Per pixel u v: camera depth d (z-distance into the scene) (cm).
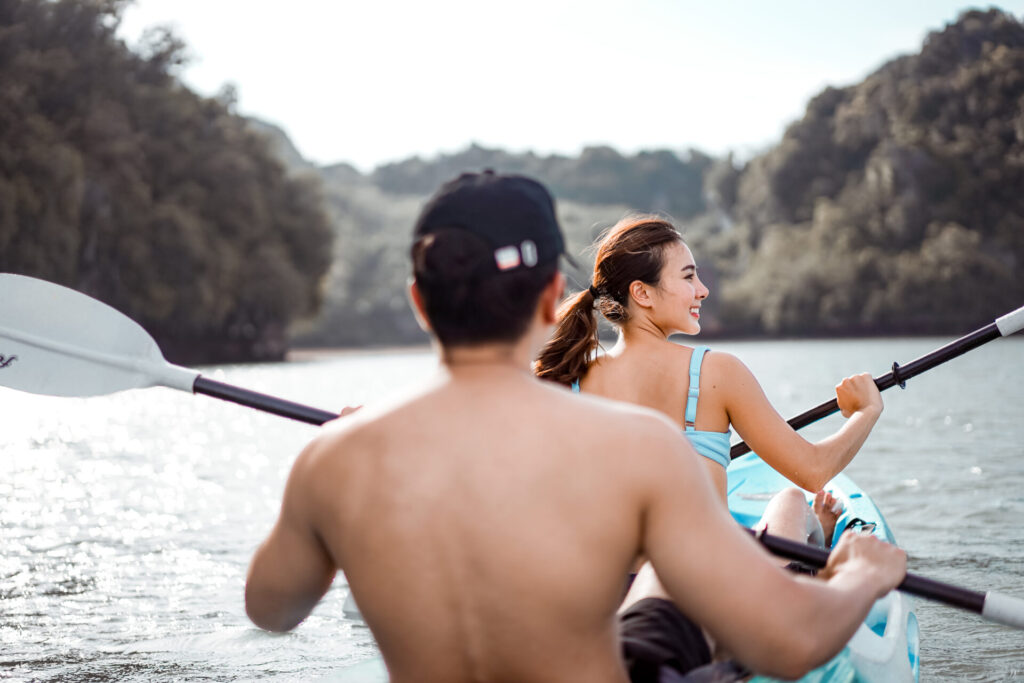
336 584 367
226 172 4425
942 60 8538
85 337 236
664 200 15825
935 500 523
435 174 17500
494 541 108
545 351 229
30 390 235
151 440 938
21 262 3112
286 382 2492
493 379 113
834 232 7975
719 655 144
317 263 5119
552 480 108
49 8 3847
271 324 4912
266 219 4722
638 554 114
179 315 3956
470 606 110
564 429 110
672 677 128
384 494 112
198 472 688
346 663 279
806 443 216
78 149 3638
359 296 10706
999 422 945
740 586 108
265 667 275
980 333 304
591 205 15612
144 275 3728
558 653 110
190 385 228
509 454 109
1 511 518
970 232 7294
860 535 136
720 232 11625
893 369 312
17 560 404
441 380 116
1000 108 7912
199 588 360
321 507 117
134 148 3856
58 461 750
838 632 116
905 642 221
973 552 404
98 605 337
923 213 7712
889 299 7075
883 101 8925
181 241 3822
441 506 109
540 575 108
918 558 395
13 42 3712
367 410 120
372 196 14975
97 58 3919
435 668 113
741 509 350
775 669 112
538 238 114
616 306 226
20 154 3164
